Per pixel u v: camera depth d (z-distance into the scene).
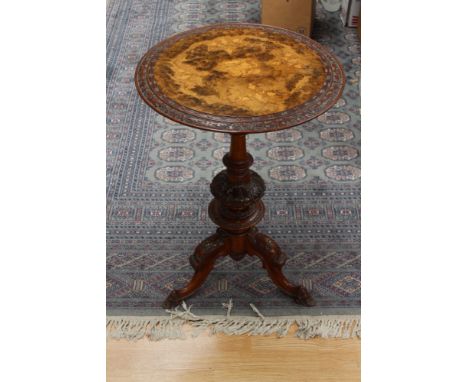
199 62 1.45
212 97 1.31
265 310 1.78
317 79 1.38
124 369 1.62
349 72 2.96
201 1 3.69
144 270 1.91
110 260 1.94
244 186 1.56
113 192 2.22
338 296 1.82
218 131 1.21
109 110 2.69
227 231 1.69
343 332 1.71
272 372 1.61
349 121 2.64
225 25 1.65
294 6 3.04
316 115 1.26
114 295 1.83
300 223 2.09
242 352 1.66
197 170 2.34
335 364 1.63
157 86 1.35
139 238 2.03
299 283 1.87
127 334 1.71
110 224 2.08
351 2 3.23
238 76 1.39
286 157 2.41
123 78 2.92
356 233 2.05
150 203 2.18
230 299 1.82
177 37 1.57
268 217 2.11
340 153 2.44
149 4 3.65
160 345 1.68
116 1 3.68
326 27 3.35
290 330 1.73
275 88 1.34
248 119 1.23
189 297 1.82
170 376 1.60
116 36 3.28
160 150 2.45
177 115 1.25
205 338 1.70
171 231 2.06
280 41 1.56
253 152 2.44
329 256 1.96
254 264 1.94
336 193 2.22
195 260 1.73
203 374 1.61
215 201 1.71
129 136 2.53
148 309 1.79
